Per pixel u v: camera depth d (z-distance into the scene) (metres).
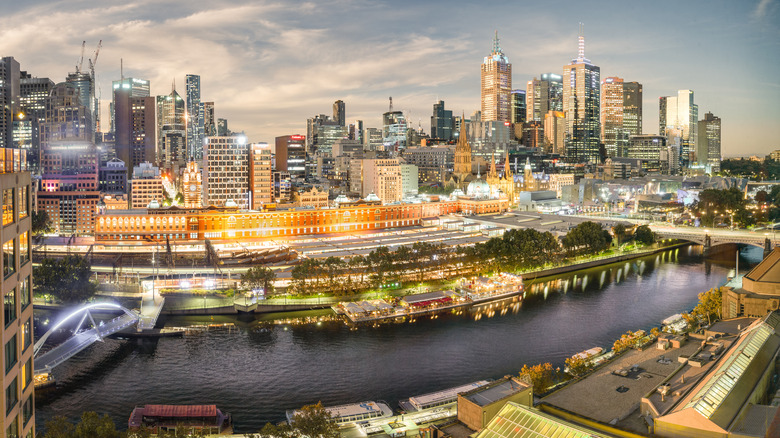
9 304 78.88
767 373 129.75
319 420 135.62
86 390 189.50
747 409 114.12
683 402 116.12
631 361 151.25
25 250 86.06
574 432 107.50
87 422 122.38
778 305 182.38
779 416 100.88
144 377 199.38
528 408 116.00
